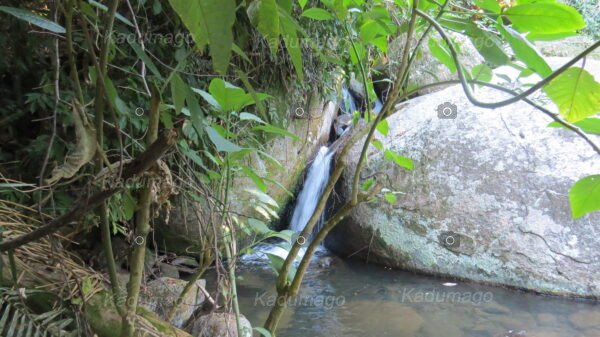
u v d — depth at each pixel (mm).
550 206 2697
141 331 1057
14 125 2021
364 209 3121
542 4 712
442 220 2916
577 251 2611
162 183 739
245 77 660
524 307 2510
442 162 2979
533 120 2932
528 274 2691
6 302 937
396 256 3047
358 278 2932
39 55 1824
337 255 3332
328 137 4004
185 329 1657
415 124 3197
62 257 1232
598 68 2965
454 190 2912
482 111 3051
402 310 2475
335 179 982
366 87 1103
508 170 2828
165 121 804
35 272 1157
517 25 759
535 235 2697
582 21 709
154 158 620
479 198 2850
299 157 3480
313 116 3541
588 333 2225
